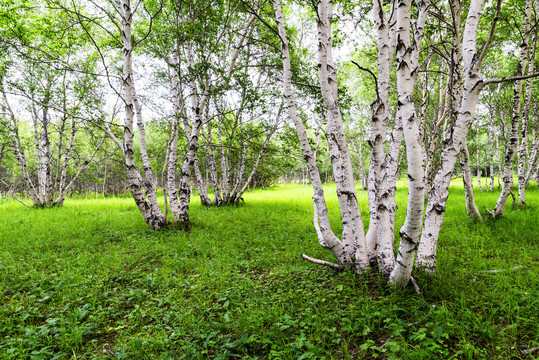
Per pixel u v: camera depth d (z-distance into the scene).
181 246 6.39
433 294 3.53
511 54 10.78
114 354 2.77
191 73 7.59
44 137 14.30
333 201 14.88
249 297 3.85
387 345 2.59
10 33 7.39
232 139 13.53
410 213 3.24
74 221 9.61
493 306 3.29
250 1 8.11
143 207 8.07
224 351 2.73
